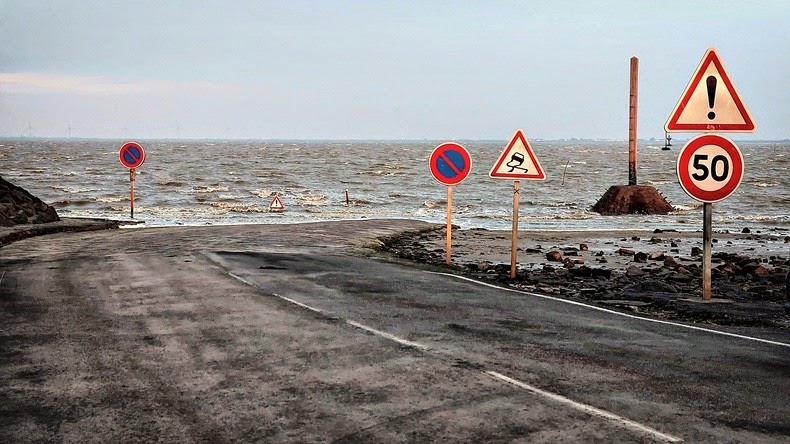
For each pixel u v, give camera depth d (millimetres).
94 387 6207
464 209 43281
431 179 73312
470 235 26031
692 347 7711
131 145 28578
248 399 5859
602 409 5578
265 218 36312
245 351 7391
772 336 8359
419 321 8977
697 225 33781
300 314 9328
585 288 13031
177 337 8008
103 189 55969
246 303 10070
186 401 5820
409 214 39750
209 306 9828
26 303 10031
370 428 5172
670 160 140500
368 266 14500
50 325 8617
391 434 5051
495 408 5598
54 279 12211
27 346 7609
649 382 6332
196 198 49000
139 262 14461
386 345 7660
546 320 9195
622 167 106250
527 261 18172
